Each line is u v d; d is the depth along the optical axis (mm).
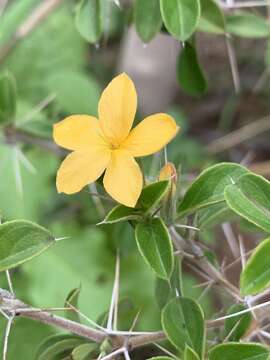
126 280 461
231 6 358
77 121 252
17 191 504
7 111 380
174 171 259
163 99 560
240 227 322
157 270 245
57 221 489
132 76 548
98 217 457
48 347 285
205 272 294
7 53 462
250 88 611
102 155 246
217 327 296
